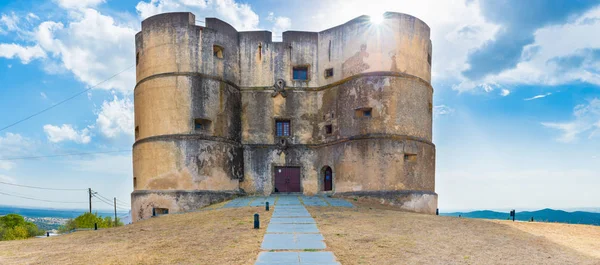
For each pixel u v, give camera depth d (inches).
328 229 566.9
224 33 1074.7
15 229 1459.2
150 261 410.6
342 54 1087.0
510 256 424.2
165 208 949.2
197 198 951.0
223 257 416.8
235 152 1071.0
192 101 987.3
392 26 1006.4
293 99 1139.9
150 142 989.2
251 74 1136.2
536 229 588.4
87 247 505.4
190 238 533.0
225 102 1051.9
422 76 1054.4
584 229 595.2
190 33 1008.2
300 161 1121.4
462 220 668.1
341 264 384.5
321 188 1099.9
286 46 1154.7
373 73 995.3
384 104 976.9
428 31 1091.9
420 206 976.9
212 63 1034.1
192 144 969.5
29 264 412.2
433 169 1059.9
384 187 948.0
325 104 1119.0
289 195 1081.4
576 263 398.9
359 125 997.2
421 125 1029.8
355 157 989.8
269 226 592.7
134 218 1003.3
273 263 385.7
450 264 391.2
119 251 467.8
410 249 448.5
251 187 1099.3
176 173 959.0
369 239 497.7
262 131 1121.4
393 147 962.1
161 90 995.3
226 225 624.7
